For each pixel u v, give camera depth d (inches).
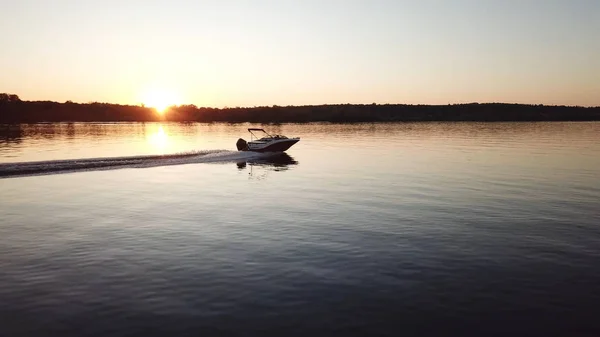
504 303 363.6
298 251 499.8
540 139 2696.9
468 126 5349.4
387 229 594.2
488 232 579.5
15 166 1130.7
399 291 386.9
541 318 338.0
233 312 346.6
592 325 327.6
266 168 1314.0
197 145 2276.1
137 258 478.0
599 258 475.5
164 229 600.4
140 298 374.3
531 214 682.8
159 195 862.5
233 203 781.9
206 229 599.2
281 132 3902.6
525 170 1229.1
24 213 700.7
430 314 343.3
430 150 1929.1
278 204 770.2
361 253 491.5
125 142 2498.8
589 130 4106.8
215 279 415.8
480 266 450.0
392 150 1941.4
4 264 459.8
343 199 813.2
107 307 357.4
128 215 687.1
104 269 444.8
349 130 4288.9
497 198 813.9
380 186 962.7
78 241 543.2
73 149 1927.9
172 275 426.9
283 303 362.6
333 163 1440.7
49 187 959.6
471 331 317.7
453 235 564.7
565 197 823.1
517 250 502.9
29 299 373.4
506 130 4148.6
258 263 459.8
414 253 491.5
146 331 317.1
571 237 556.4
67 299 373.4
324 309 351.3
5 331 319.0
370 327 322.3
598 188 925.2
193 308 354.3
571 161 1454.2
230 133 3833.7
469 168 1279.5
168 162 1387.8
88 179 1080.2
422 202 778.8
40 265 456.8
